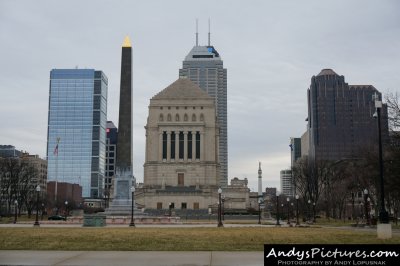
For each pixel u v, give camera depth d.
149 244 33.59
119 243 34.25
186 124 185.75
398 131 71.62
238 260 25.59
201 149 184.25
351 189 117.06
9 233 44.75
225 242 35.16
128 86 104.06
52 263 24.58
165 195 165.75
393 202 117.00
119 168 105.75
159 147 184.75
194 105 187.62
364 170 99.50
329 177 137.25
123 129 104.62
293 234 45.25
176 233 46.16
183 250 30.31
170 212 135.12
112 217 97.06
